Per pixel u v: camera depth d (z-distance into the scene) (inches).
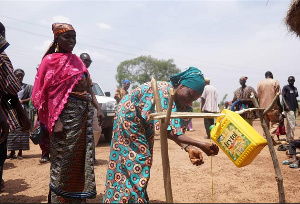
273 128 370.9
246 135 105.7
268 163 251.9
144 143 116.6
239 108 305.1
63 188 129.9
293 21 193.0
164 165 90.7
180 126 106.7
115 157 120.1
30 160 283.9
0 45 128.1
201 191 176.1
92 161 134.3
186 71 112.0
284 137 454.3
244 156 106.3
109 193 119.6
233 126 108.5
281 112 369.4
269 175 211.8
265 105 363.3
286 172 221.0
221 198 162.7
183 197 165.3
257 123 746.2
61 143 128.6
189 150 105.9
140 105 114.7
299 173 217.6
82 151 133.8
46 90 129.4
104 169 234.2
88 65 234.7
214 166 240.2
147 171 115.6
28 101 297.3
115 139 120.6
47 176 219.3
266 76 370.9
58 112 127.3
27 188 189.5
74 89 131.7
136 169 114.8
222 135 111.0
